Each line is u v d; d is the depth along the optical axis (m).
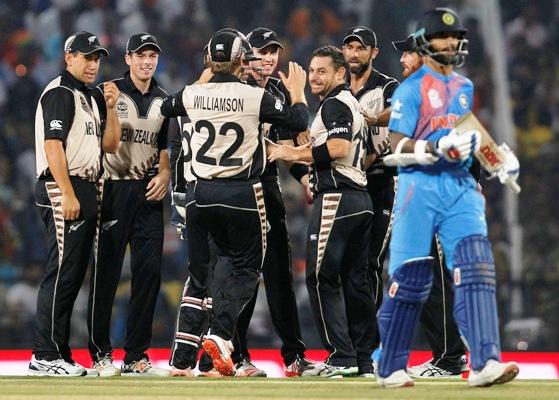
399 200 19.84
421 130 19.72
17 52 58.19
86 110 26.45
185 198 27.19
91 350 28.00
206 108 24.92
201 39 59.53
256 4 60.56
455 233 19.56
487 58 57.62
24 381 23.66
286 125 25.22
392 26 58.09
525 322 43.31
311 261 26.42
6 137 55.06
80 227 26.20
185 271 48.84
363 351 26.94
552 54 59.03
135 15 59.16
